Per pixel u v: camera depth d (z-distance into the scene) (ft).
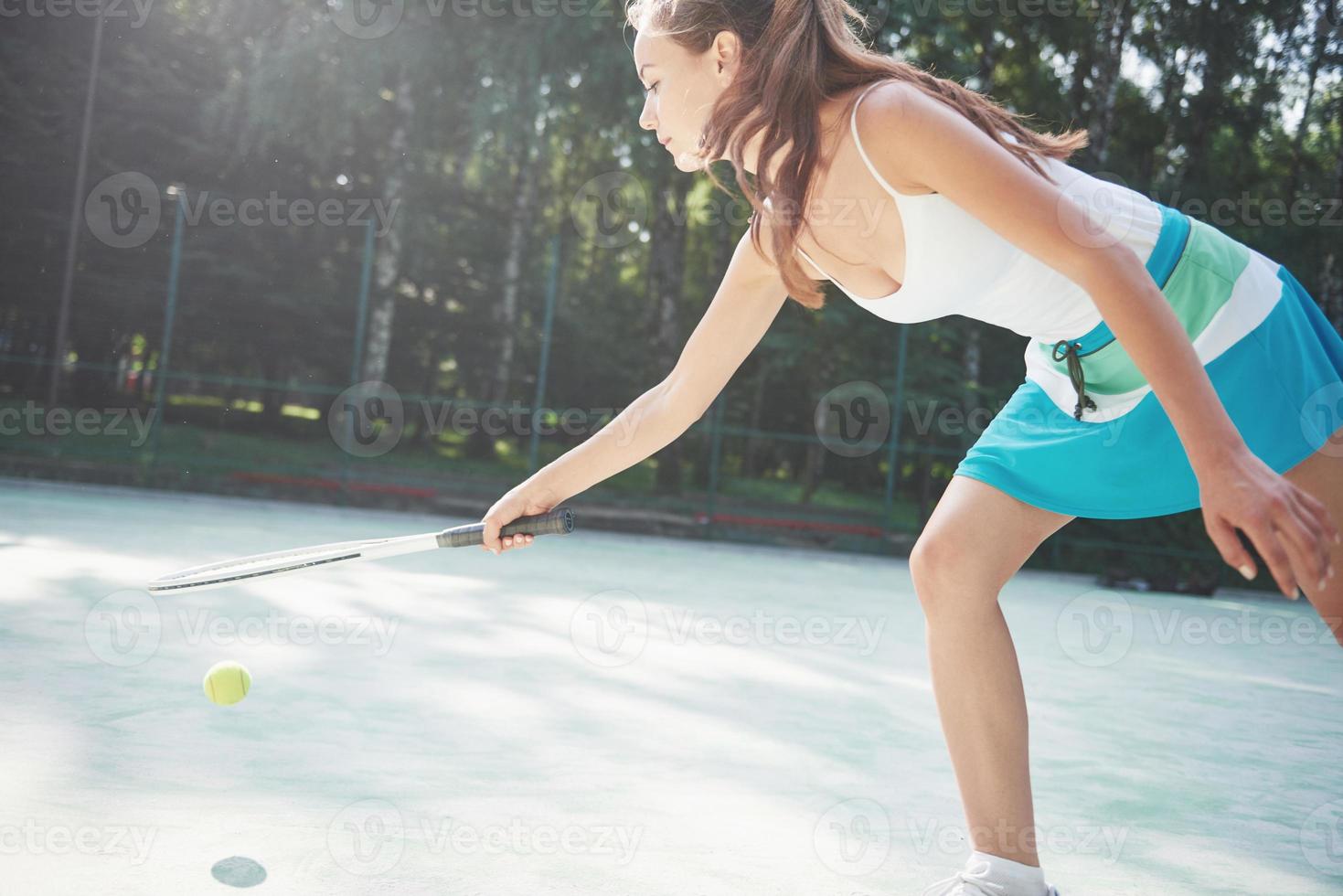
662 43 5.37
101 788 7.02
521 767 8.38
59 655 11.32
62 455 41.27
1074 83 59.36
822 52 4.96
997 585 5.53
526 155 58.39
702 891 5.90
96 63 43.88
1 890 5.24
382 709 10.05
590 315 66.49
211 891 5.39
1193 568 45.29
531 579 22.61
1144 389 5.26
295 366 56.70
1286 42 54.39
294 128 52.70
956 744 5.54
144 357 53.98
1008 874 5.40
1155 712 13.20
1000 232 4.50
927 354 53.01
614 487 52.06
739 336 6.36
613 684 12.21
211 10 56.65
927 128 4.61
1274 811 8.60
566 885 5.84
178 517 29.96
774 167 5.15
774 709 11.53
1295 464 5.19
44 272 51.49
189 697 9.86
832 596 24.86
